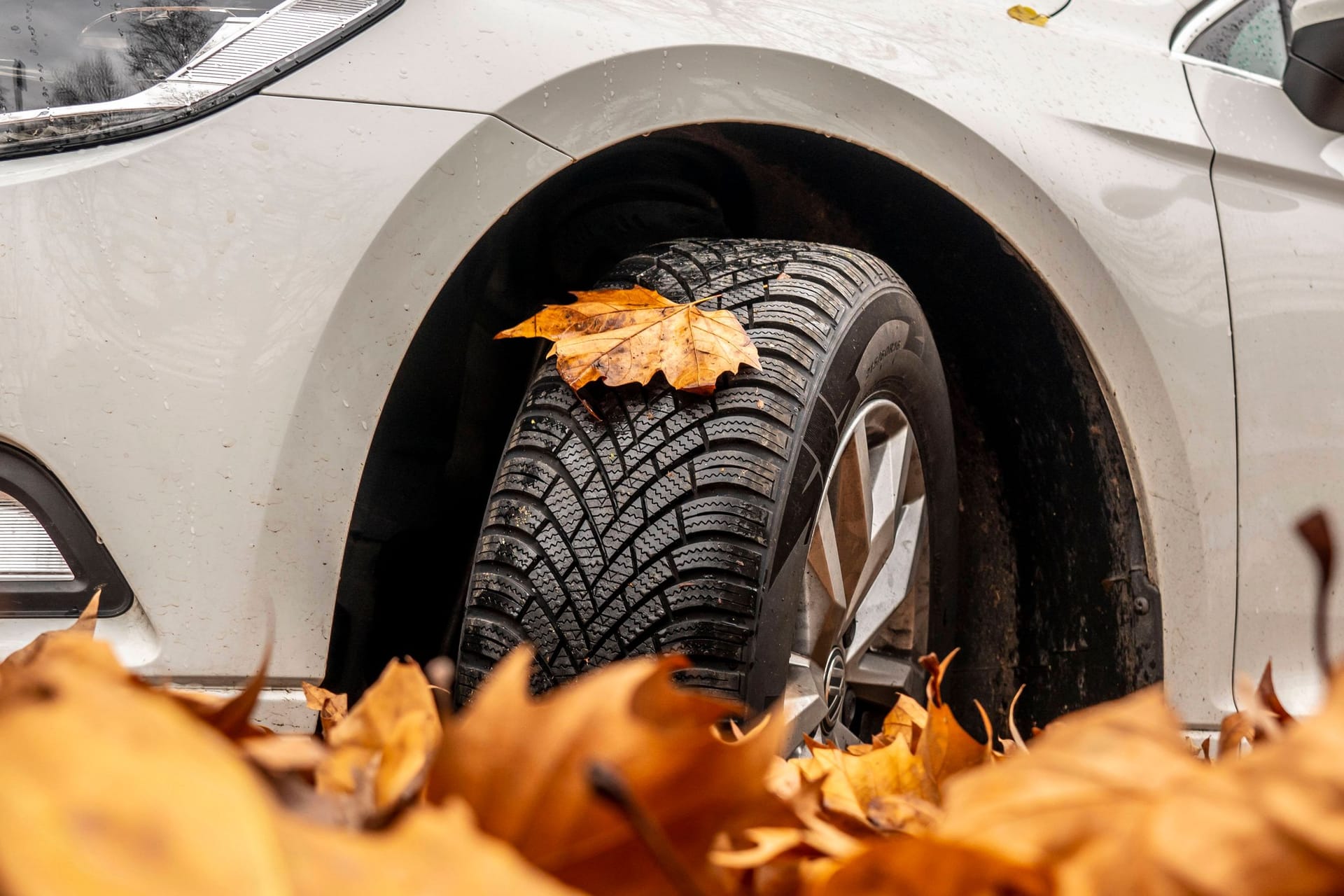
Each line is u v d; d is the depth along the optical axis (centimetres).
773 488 109
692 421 111
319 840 24
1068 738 37
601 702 34
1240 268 164
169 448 98
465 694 108
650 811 34
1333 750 28
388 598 125
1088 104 158
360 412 105
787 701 122
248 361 101
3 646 96
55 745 21
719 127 133
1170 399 155
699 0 132
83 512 97
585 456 111
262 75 107
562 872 34
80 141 102
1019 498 171
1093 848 32
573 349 113
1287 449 165
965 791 37
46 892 18
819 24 139
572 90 117
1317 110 178
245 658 99
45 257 98
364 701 46
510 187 114
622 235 143
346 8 113
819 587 125
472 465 136
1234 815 29
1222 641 158
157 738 23
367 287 105
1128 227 154
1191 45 179
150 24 107
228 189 103
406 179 108
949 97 143
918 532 149
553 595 107
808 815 47
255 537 100
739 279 124
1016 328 159
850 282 127
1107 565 157
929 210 149
